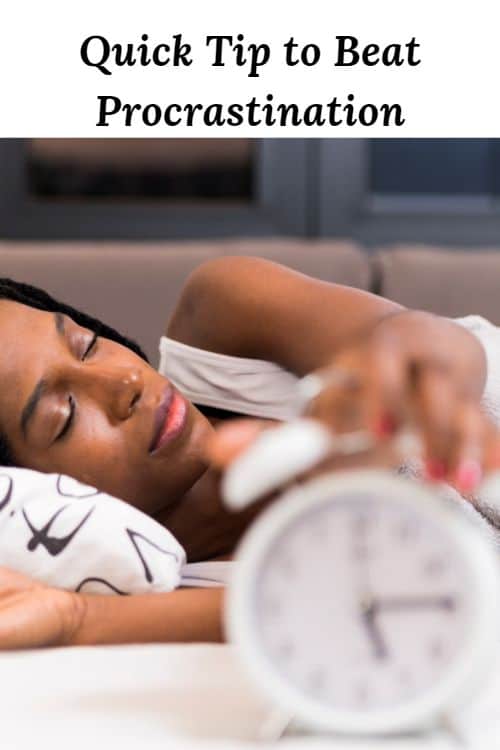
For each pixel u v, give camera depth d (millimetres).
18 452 1018
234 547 1133
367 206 2715
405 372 542
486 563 517
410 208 2723
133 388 1015
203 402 1242
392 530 522
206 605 792
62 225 2682
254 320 1180
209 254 1867
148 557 874
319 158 2686
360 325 1070
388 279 1877
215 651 688
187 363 1252
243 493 486
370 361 541
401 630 517
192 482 1055
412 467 1038
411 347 574
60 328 1050
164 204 2709
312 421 529
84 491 916
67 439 1008
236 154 2713
